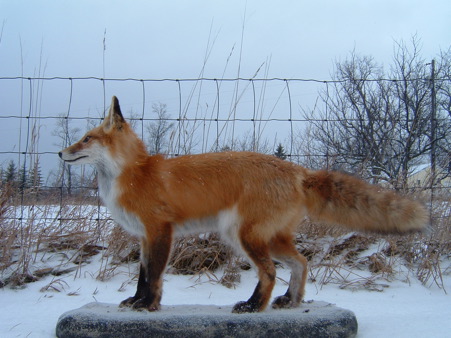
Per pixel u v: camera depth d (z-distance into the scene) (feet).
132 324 3.58
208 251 5.86
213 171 4.20
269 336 3.59
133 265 5.87
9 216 5.82
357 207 4.21
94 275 5.52
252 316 3.69
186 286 5.34
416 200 4.15
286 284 5.42
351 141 15.43
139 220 4.15
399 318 4.24
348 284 5.41
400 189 6.52
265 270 4.03
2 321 4.15
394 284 5.50
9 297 4.91
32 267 5.57
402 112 17.24
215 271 5.80
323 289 5.33
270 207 4.10
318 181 4.32
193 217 4.26
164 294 5.04
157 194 4.12
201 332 3.57
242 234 4.10
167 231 4.12
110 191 4.28
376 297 5.08
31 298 4.87
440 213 6.21
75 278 5.40
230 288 5.32
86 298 4.87
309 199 4.33
